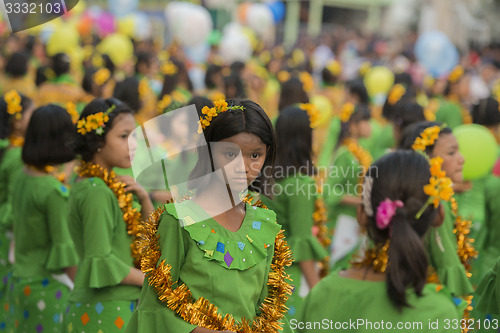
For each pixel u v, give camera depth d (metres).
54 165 4.82
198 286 2.95
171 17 18.08
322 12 36.38
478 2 26.11
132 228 4.23
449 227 4.03
